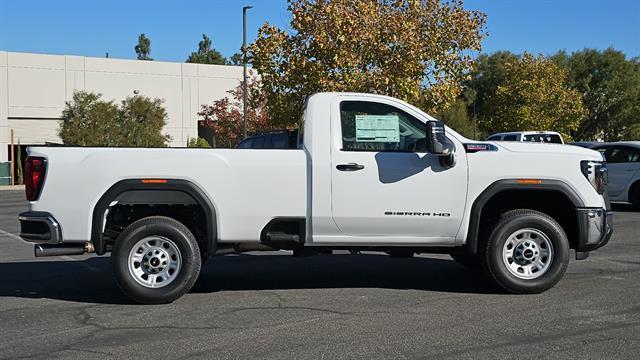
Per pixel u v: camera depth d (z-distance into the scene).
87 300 7.52
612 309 6.88
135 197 7.26
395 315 6.69
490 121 39.38
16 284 8.48
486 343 5.70
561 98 37.00
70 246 7.22
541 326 6.23
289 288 8.09
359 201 7.36
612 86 54.00
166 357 5.39
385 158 7.39
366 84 17.38
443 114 44.88
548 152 7.58
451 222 7.48
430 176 7.43
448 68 18.83
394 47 17.91
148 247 7.21
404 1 18.39
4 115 41.38
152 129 39.38
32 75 41.97
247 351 5.52
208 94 46.59
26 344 5.78
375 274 8.98
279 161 7.32
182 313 6.84
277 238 7.37
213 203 7.25
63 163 7.12
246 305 7.18
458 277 8.73
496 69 57.31
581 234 7.59
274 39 18.06
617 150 17.58
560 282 8.27
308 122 7.42
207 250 7.55
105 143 37.91
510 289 7.52
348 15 17.28
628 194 17.23
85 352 5.54
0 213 19.70
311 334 6.01
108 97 43.78
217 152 7.29
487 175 7.47
